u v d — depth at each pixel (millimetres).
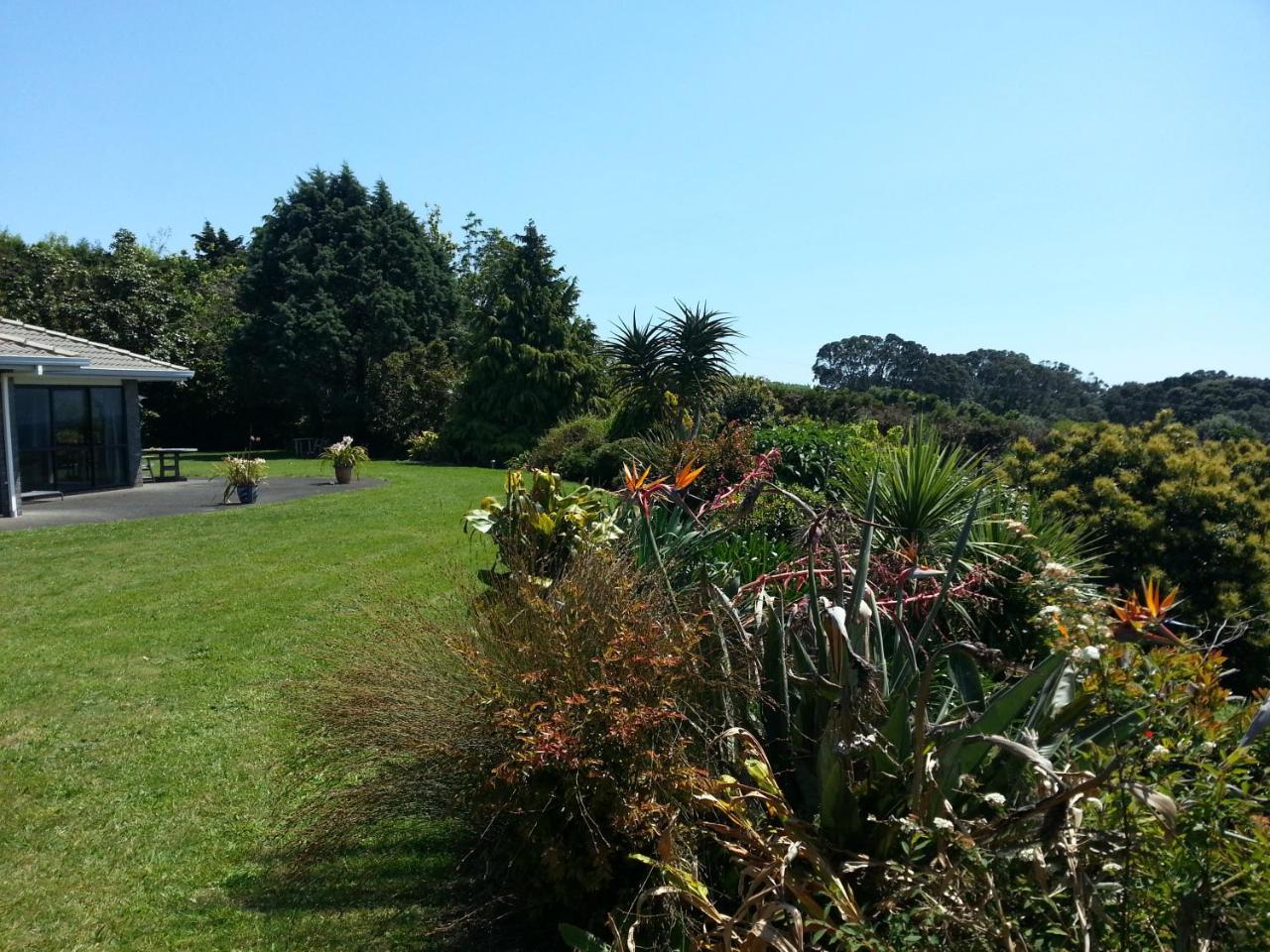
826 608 3305
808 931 2652
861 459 7145
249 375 37281
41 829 4102
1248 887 2197
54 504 15883
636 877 3133
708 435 8516
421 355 37500
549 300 33656
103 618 7684
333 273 38531
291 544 11328
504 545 4648
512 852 3180
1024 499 6633
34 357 13992
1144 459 8625
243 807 4293
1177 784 2455
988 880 2275
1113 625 2996
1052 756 2789
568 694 3049
